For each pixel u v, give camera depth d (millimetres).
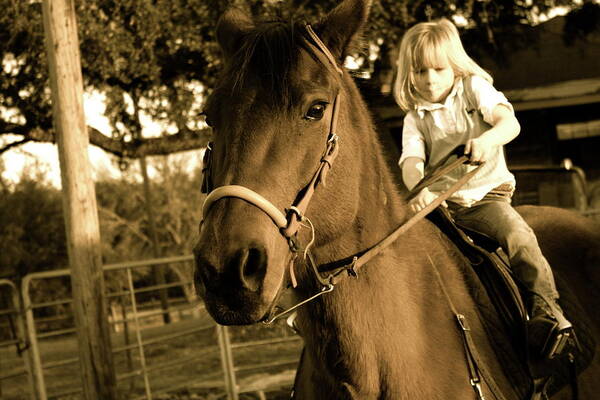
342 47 2232
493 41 12234
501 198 2934
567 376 2863
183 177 31516
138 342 6695
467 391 2436
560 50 13266
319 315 2262
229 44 2295
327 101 2031
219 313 1825
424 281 2529
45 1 5559
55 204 21266
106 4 10383
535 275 2723
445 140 2914
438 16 11453
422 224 2723
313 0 10516
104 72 10562
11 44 10750
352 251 2262
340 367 2270
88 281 5648
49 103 11195
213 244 1832
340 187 2111
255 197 1885
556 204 13062
